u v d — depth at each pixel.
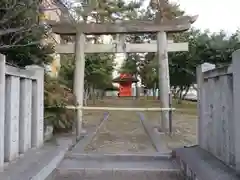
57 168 3.52
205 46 10.86
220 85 2.92
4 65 2.68
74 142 4.97
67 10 4.41
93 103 17.78
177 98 18.42
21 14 3.86
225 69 2.71
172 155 4.06
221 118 2.89
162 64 6.46
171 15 6.61
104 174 3.42
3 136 2.68
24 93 3.44
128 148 4.66
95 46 6.55
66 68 10.47
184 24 6.38
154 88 25.08
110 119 9.61
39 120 3.96
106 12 8.12
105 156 4.09
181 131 6.52
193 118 9.61
